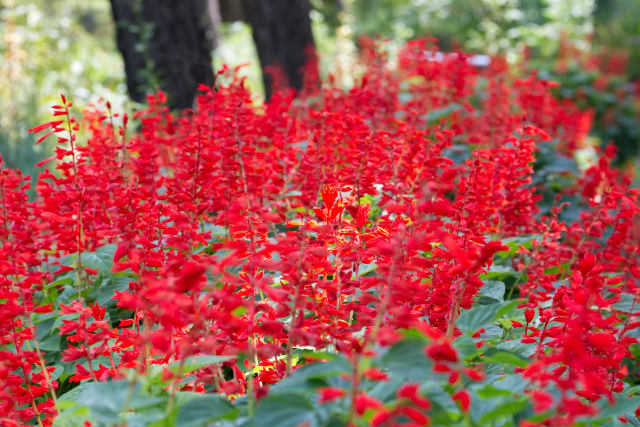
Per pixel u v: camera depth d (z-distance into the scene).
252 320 2.25
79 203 3.28
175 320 2.01
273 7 10.25
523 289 3.40
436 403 1.85
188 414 1.94
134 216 3.27
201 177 3.24
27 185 3.52
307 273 2.50
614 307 3.35
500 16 20.59
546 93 6.04
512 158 3.91
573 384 1.79
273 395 1.87
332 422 1.92
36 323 3.39
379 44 6.08
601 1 23.70
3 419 2.46
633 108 11.89
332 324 2.40
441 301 2.48
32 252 3.32
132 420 2.07
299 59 10.38
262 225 2.56
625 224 3.55
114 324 3.67
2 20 10.98
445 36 21.78
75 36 12.92
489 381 2.26
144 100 7.32
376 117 4.83
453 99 6.29
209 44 7.54
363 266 3.24
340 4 18.66
